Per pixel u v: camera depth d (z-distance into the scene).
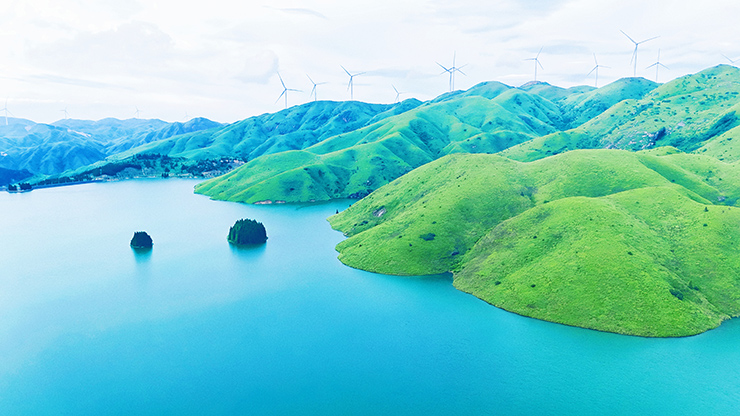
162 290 142.88
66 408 79.81
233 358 96.19
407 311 116.75
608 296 105.12
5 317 122.75
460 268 140.25
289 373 89.38
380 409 76.75
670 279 108.25
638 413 73.81
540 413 74.56
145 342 105.38
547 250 126.38
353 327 109.31
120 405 80.12
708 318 99.88
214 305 128.00
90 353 100.50
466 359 92.12
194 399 81.12
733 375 82.94
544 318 106.44
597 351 92.12
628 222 127.81
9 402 81.88
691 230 124.94
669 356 89.38
